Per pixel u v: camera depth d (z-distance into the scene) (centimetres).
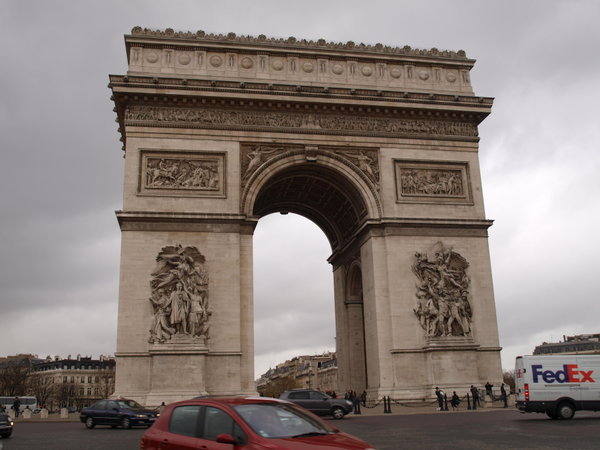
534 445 3438
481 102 8631
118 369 6988
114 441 4384
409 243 8038
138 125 7781
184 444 1914
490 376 7775
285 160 8056
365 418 6325
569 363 5581
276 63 8394
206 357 7162
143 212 7450
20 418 8625
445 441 3788
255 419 1841
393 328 7706
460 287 7950
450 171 8475
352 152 8281
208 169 7838
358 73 8588
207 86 7906
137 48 8056
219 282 7450
